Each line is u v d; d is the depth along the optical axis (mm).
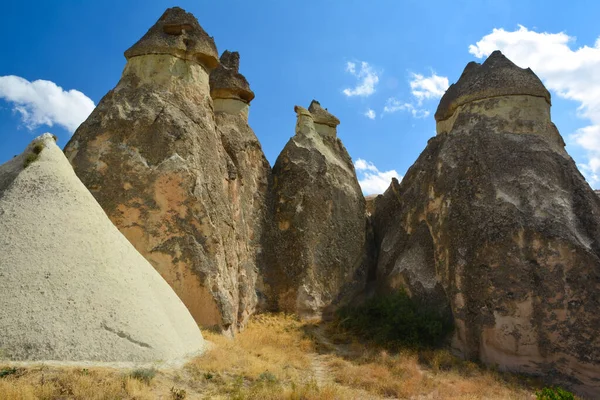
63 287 8477
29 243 8805
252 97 19516
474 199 14633
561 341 12352
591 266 12648
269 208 18078
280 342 13109
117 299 8922
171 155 13070
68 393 6898
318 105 21500
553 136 15781
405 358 12477
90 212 9953
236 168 16594
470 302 13633
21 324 7773
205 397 7859
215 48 15922
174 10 15625
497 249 13477
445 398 9562
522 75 16312
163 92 14195
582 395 11859
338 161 20047
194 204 12773
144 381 7699
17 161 10398
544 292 12742
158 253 12188
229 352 10320
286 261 17156
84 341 8055
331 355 12609
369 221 20312
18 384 6766
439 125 18984
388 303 15078
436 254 15320
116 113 13516
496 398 10039
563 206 13781
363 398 9273
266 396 8148
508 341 12805
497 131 15531
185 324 10266
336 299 17188
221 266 12859
